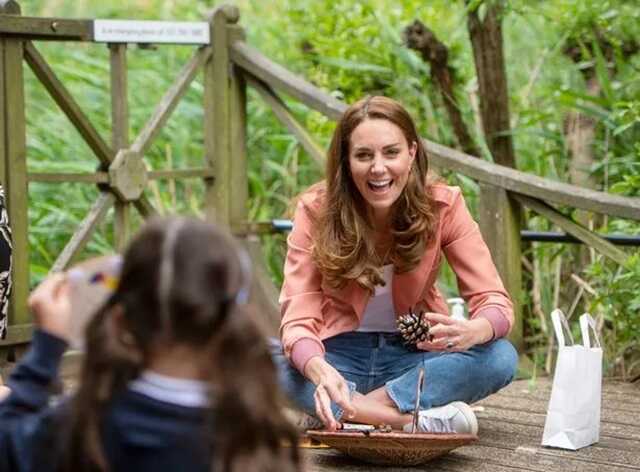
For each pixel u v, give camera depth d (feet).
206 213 19.26
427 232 12.42
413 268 12.45
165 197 23.52
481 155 21.06
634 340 17.34
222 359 6.27
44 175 16.60
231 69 19.15
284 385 12.37
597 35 20.51
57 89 16.67
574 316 19.02
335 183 12.33
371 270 12.27
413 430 12.07
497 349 12.65
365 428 11.82
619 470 11.98
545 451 12.67
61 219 22.03
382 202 12.06
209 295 6.21
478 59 20.12
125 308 6.31
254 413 6.23
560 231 18.95
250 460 6.22
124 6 28.25
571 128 20.36
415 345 12.87
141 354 6.29
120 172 17.31
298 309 12.38
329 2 22.25
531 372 17.07
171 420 6.22
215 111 19.03
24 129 16.25
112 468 6.25
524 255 19.31
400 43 21.67
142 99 24.72
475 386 12.59
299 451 6.53
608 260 18.45
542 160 21.13
